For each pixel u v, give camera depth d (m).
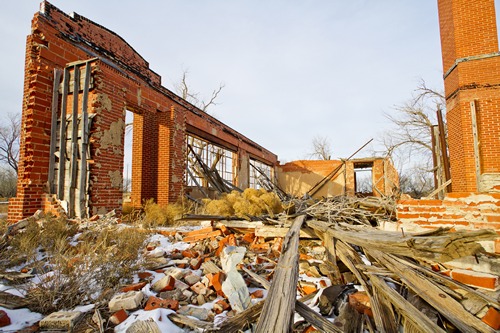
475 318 2.03
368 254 3.41
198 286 3.03
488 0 7.67
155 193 9.31
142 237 4.48
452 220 3.65
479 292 2.40
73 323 2.27
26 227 4.66
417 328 1.95
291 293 2.09
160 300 2.64
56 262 3.23
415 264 2.86
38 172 6.03
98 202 6.27
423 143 20.81
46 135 6.23
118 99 7.07
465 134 7.62
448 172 9.63
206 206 7.52
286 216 5.58
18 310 2.52
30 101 6.03
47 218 5.16
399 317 2.25
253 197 7.29
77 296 2.76
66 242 4.18
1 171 31.19
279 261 2.78
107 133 6.62
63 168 6.27
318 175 20.73
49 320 2.24
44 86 6.23
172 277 3.07
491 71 7.51
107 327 2.29
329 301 2.60
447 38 8.55
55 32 6.54
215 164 14.43
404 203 3.99
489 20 7.61
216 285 2.98
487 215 3.45
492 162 7.30
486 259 2.87
